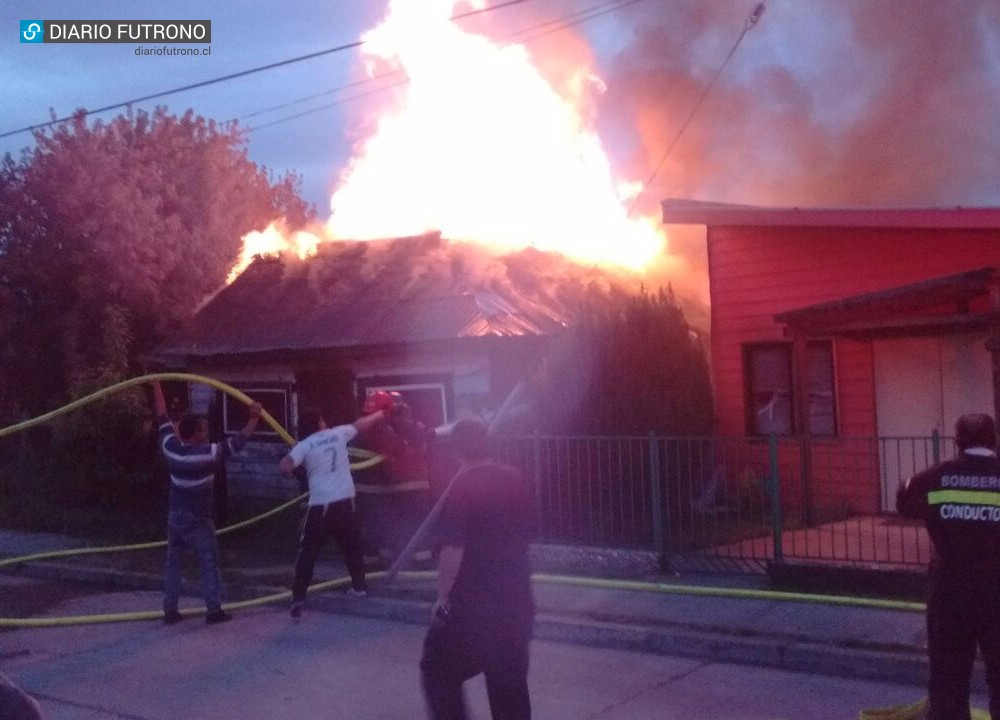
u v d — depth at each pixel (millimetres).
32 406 17125
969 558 4895
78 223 16922
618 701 6363
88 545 12406
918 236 11828
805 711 6102
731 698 6383
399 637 8148
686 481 10094
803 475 10492
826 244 12594
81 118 17672
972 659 4996
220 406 15766
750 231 13305
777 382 13180
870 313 10875
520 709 4684
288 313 15117
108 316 16641
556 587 9078
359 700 6496
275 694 6660
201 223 18609
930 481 5051
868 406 12367
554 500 10258
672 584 8883
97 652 7840
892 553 9164
